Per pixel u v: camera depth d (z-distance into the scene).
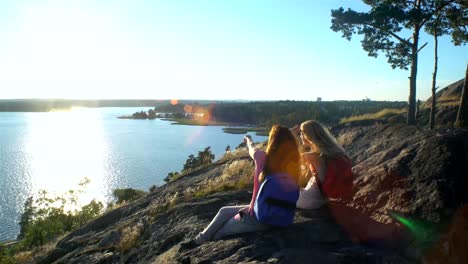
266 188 4.84
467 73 16.67
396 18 23.59
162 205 10.20
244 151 15.97
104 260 8.48
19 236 36.69
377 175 6.20
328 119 170.38
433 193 5.35
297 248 4.62
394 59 25.56
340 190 5.37
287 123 180.62
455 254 4.82
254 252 4.57
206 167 15.43
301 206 5.61
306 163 5.85
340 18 25.36
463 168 5.58
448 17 24.53
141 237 8.66
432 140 6.23
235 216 5.27
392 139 9.69
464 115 16.61
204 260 4.71
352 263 4.32
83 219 26.97
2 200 79.50
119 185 87.69
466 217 5.03
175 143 164.75
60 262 9.42
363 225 5.12
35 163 124.44
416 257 4.77
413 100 24.48
